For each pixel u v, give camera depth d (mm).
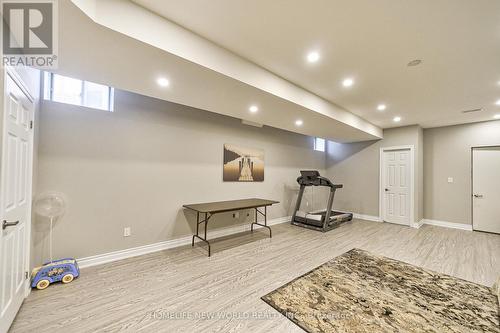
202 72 2240
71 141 2713
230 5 1703
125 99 3146
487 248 3775
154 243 3406
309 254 3416
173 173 3629
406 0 1615
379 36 2049
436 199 5445
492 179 4773
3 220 1540
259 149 5066
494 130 4734
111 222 3006
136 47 1816
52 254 2580
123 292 2260
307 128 4754
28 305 2006
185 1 1670
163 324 1813
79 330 1726
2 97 1487
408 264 3090
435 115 4500
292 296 2248
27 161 2080
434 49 2234
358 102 3834
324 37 2086
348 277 2682
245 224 4758
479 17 1773
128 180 3158
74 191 2730
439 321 1899
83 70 2217
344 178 6637
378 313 1996
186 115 3807
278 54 2398
